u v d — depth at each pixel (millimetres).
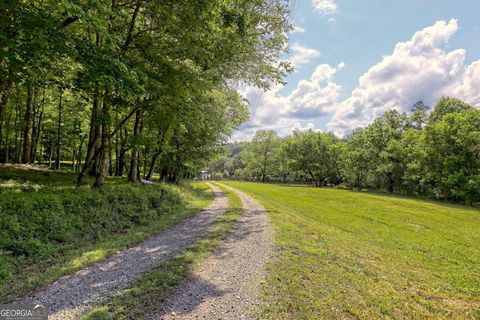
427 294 6359
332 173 67375
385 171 49625
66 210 9500
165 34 12305
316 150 68062
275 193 35906
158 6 10406
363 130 59281
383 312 4949
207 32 11359
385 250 10859
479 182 33188
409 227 17453
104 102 12586
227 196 27344
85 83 9203
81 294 4859
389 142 50156
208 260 7090
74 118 26828
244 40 13133
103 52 8531
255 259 7324
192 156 26219
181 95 12188
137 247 8102
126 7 11586
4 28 7164
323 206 25062
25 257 6520
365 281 6410
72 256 6887
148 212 12906
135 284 5336
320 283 5957
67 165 37594
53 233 8078
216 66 13758
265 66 15047
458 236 15484
